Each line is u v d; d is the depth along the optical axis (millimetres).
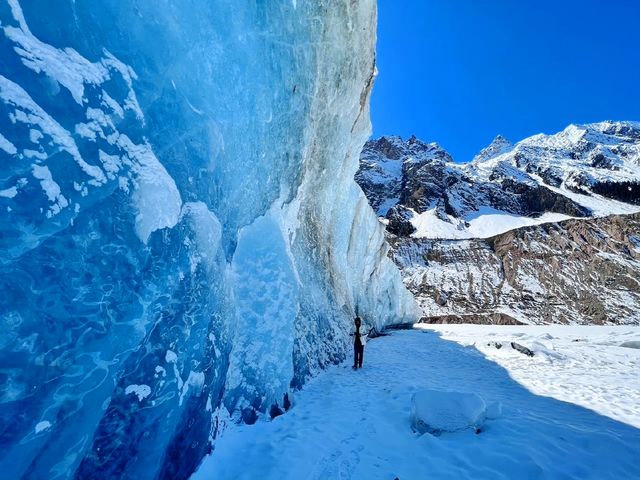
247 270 6512
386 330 23484
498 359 11914
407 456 4848
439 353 13367
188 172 4273
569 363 11078
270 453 4918
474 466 4520
